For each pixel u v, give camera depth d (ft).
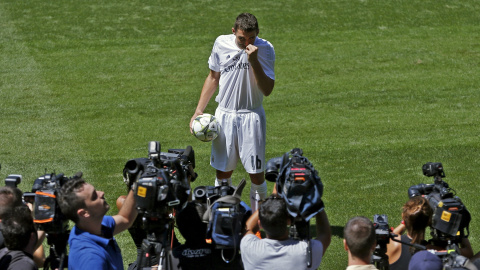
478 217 88.12
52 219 50.03
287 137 125.90
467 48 181.78
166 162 55.98
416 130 127.03
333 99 148.25
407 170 106.52
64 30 190.80
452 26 198.29
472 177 102.68
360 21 201.05
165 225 52.44
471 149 115.34
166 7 207.92
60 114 139.44
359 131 127.65
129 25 196.03
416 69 167.63
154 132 129.59
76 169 110.32
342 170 107.45
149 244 52.47
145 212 51.37
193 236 53.16
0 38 183.93
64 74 163.63
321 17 203.00
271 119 136.67
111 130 130.72
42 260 56.80
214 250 52.70
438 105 142.51
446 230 54.39
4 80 158.71
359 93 151.84
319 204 50.24
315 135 126.52
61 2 208.85
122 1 211.20
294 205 49.47
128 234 86.22
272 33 193.06
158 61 173.58
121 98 149.48
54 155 117.08
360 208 92.38
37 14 199.93
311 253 49.52
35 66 167.84
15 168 110.73
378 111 139.95
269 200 50.52
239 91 84.23
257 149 86.07
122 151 119.03
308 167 50.90
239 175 107.76
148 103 146.72
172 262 53.01
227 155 86.79
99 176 106.83
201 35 191.31
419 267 46.37
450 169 106.42
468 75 162.71
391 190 98.48
